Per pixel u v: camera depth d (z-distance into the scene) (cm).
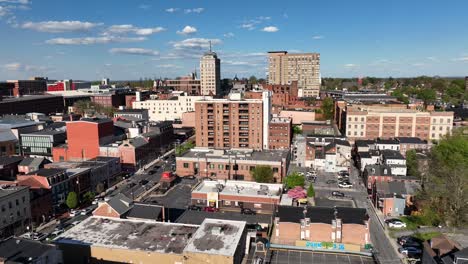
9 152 14475
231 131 14925
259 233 7638
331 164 13338
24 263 4941
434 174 10056
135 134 16325
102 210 7619
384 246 7312
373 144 14125
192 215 8631
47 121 18388
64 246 6288
